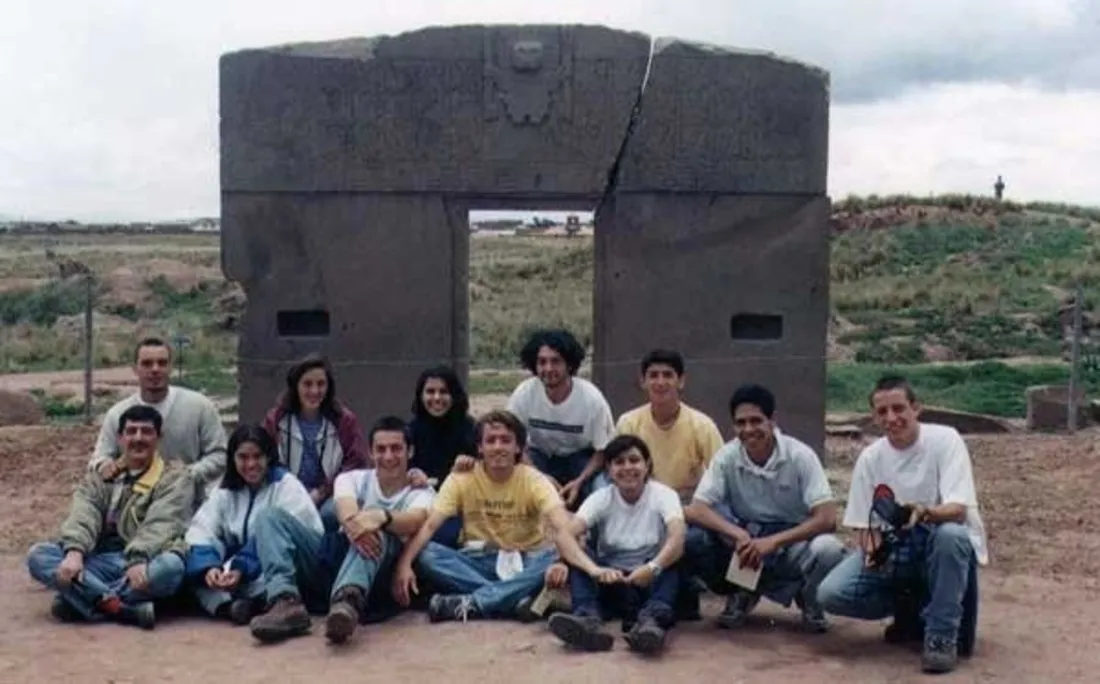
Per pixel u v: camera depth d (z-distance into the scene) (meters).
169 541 8.00
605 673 6.94
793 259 12.33
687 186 12.23
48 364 29.47
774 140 12.25
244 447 8.06
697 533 7.92
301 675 6.91
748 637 7.77
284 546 7.80
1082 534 11.06
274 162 12.16
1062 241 41.16
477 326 35.41
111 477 8.24
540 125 12.18
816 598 7.67
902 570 7.30
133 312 38.53
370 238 12.23
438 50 12.13
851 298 34.81
